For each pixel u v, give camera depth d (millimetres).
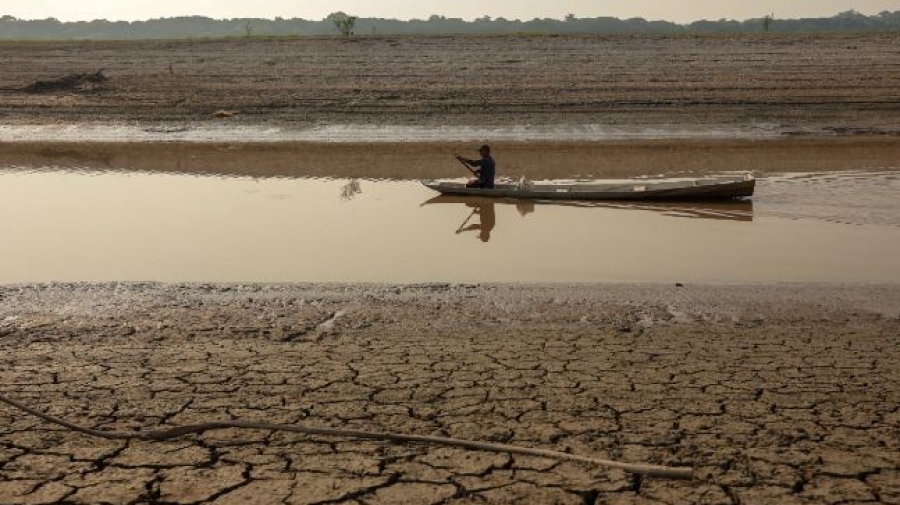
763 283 10484
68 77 34156
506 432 6176
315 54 39562
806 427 6234
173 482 5457
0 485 5414
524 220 14656
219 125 27922
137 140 26422
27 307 9492
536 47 41000
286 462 5723
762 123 27578
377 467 5652
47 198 16859
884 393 6887
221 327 8789
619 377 7250
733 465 5656
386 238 13281
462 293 10023
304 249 12547
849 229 13773
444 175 19859
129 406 6672
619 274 11094
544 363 7629
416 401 6758
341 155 23406
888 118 27969
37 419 6410
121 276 11062
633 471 5523
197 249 12562
